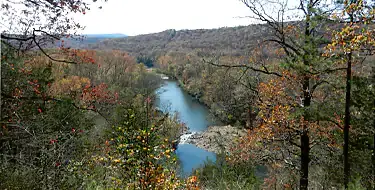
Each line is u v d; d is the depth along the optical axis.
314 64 7.86
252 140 10.64
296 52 8.52
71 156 5.66
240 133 23.59
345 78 8.84
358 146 9.55
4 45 6.07
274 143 10.52
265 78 12.02
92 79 30.03
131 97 22.62
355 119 9.73
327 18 7.24
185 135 25.77
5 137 5.78
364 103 9.20
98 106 12.29
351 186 7.84
